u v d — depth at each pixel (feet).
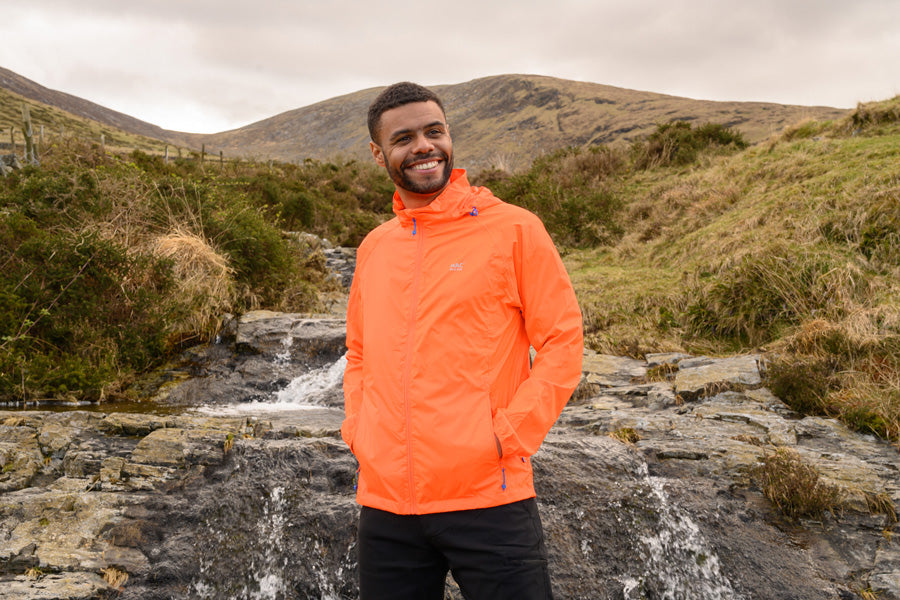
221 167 79.00
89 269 19.21
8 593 8.89
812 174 29.40
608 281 27.76
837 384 15.60
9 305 17.21
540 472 11.99
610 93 497.05
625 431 13.92
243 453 12.26
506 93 564.71
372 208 77.20
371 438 5.33
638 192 44.47
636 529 11.23
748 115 340.59
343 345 21.95
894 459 12.31
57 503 10.92
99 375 17.24
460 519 4.95
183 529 10.91
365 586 5.32
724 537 10.93
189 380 19.44
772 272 20.68
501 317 5.39
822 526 10.91
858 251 20.51
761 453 12.64
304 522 11.08
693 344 20.63
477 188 5.93
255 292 26.48
